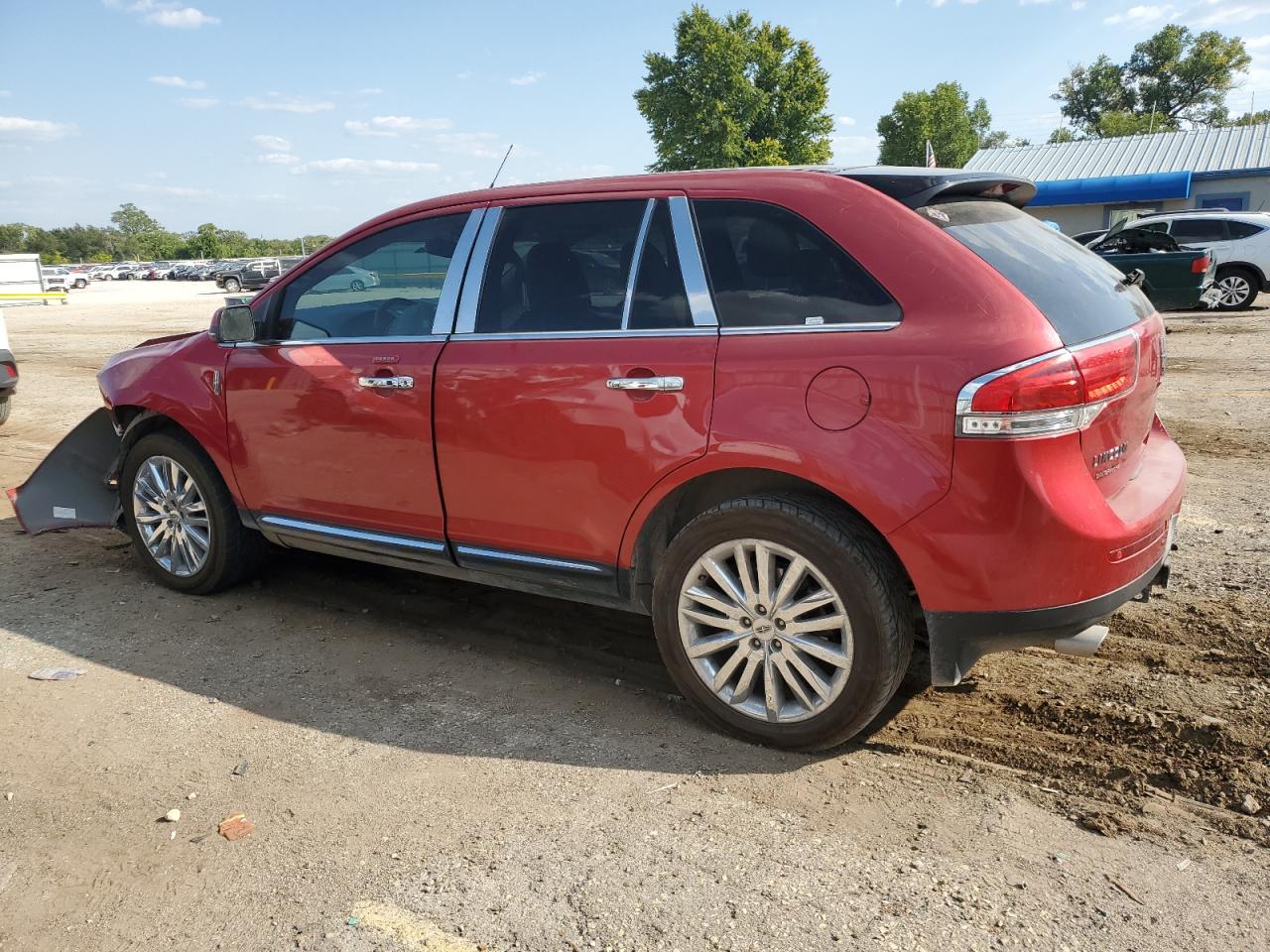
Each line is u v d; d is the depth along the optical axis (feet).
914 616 10.25
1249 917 7.81
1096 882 8.30
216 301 118.42
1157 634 13.01
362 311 13.15
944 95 210.79
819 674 10.14
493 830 9.28
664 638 11.07
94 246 484.74
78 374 44.78
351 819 9.52
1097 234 73.77
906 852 8.78
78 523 17.88
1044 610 9.16
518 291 11.75
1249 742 10.21
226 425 14.35
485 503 11.92
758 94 167.84
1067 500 9.00
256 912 8.23
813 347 9.66
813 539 9.73
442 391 11.96
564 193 11.68
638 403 10.53
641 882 8.46
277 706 11.93
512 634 13.99
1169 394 30.86
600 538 11.15
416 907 8.21
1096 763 10.07
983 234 9.98
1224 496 19.39
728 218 10.52
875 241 9.68
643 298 10.81
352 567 16.92
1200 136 113.50
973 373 8.86
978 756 10.34
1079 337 9.29
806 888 8.32
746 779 10.05
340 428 13.02
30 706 12.00
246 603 15.35
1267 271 53.67
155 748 10.96
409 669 12.91
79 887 8.64
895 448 9.23
